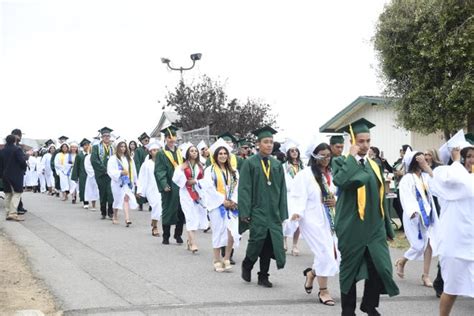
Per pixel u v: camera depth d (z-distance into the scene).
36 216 16.98
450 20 18.02
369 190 6.59
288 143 12.02
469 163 6.86
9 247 11.15
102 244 12.34
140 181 14.55
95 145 16.95
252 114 32.94
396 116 22.52
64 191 22.73
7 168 15.49
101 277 9.09
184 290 8.45
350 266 6.63
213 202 9.96
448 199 6.63
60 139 24.03
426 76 18.78
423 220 9.20
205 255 11.40
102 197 16.88
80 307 7.32
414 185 9.34
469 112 18.48
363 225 6.58
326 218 8.15
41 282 8.52
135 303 7.62
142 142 20.05
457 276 6.59
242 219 8.72
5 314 6.73
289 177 11.86
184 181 11.63
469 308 7.93
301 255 11.96
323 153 8.27
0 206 19.53
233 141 16.20
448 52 18.03
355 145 6.68
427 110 18.98
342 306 6.75
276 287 8.88
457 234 6.56
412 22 18.75
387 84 20.34
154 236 13.86
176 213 12.64
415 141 24.88
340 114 26.80
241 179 8.76
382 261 6.55
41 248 11.34
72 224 15.49
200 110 31.92
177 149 12.98
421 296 8.55
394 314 7.51
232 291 8.50
